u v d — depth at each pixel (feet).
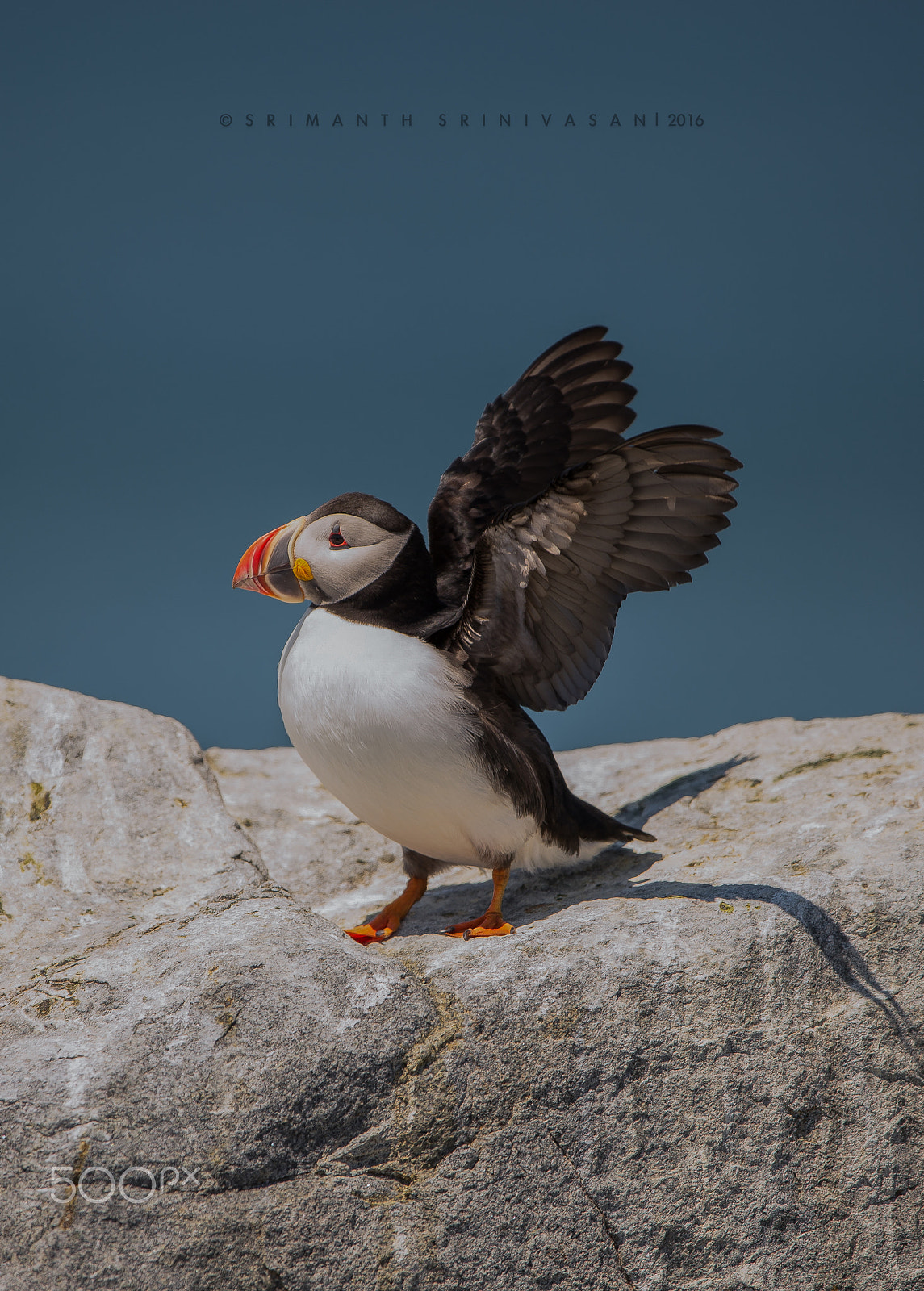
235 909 28.12
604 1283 23.58
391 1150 22.81
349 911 33.24
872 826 32.01
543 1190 23.58
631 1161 24.30
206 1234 21.07
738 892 28.63
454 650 28.02
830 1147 25.40
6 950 26.73
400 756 26.61
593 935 26.91
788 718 42.68
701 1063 25.13
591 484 25.54
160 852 31.22
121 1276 20.58
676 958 26.08
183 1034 22.84
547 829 29.50
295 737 28.12
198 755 35.29
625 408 31.94
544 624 28.43
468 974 25.43
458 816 27.73
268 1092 22.02
